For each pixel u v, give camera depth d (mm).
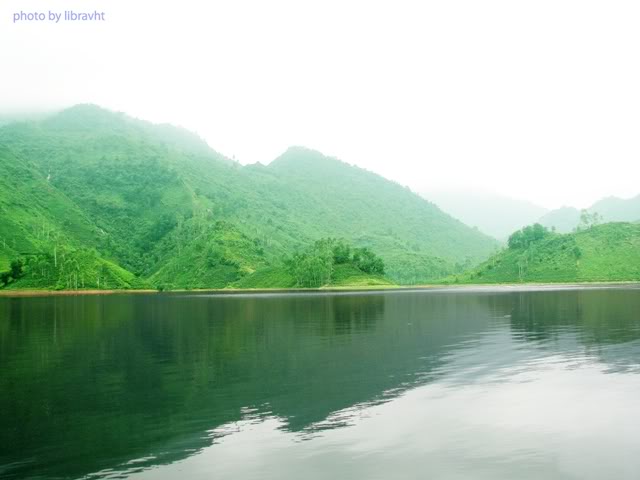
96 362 41219
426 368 37281
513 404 27438
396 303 113188
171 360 41844
